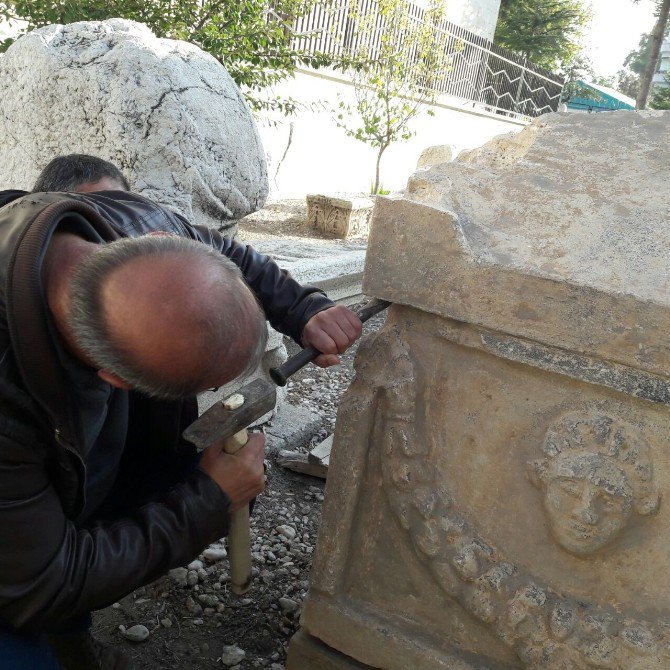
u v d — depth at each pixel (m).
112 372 0.90
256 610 1.87
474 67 11.70
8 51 2.38
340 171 8.63
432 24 8.62
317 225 5.85
